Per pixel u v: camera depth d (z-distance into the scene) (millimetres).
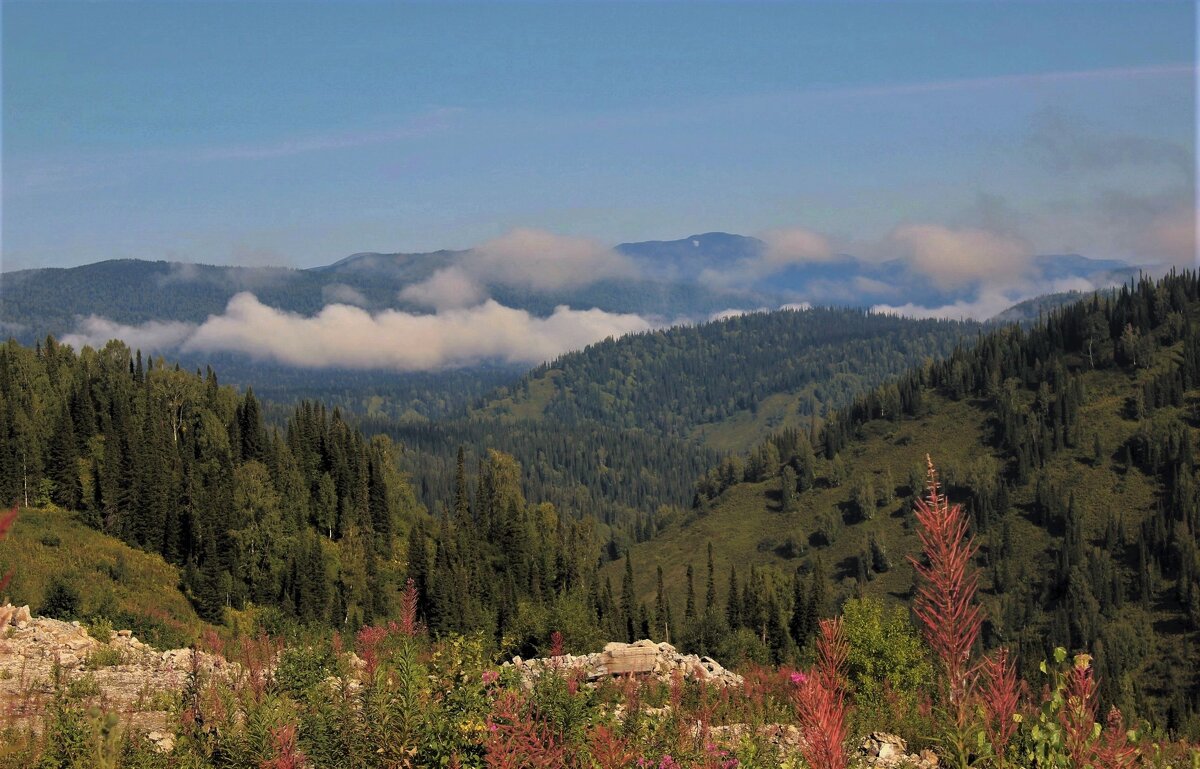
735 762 13438
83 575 82375
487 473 186500
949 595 7266
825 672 8156
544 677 15094
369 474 156375
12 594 53750
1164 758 12836
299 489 146250
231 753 15531
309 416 167000
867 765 16172
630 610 122750
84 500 115500
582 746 13273
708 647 107750
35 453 117875
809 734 7840
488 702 14688
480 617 99000
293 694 20500
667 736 14727
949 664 8352
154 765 15594
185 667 28938
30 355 161625
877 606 41531
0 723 21266
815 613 129250
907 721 18938
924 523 7340
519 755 12445
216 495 118500
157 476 119062
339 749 14961
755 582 130250
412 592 18109
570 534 178875
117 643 32938
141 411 156750
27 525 103250
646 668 29391
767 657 105750
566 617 56906
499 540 149500
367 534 144625
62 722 17250
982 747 9039
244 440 155500
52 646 31062
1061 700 9719
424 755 13992
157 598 88312
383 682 15445
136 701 24281
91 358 174375
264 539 116812
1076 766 9281
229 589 98875
